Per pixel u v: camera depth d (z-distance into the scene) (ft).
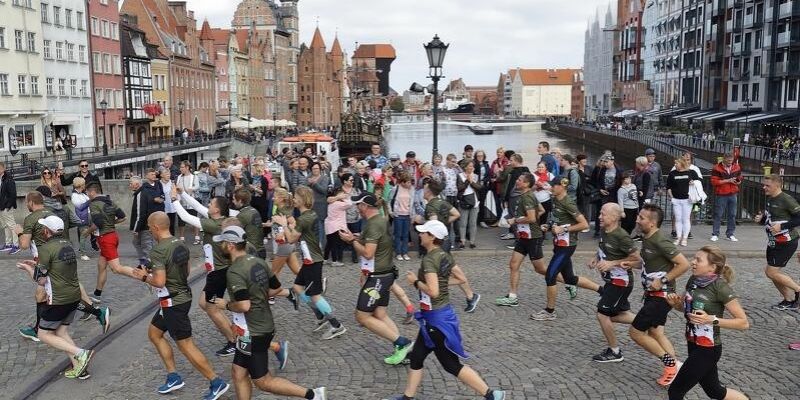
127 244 57.26
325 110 520.83
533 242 36.27
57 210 39.17
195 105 313.12
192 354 24.98
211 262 28.68
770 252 36.01
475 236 54.44
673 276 25.36
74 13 200.13
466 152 61.46
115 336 32.96
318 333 33.32
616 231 28.09
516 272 37.42
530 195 36.04
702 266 21.97
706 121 283.18
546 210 49.80
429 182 37.65
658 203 65.10
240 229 22.06
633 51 469.98
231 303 21.85
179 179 57.26
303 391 22.85
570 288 38.58
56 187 53.83
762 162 148.36
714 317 21.63
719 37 297.12
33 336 32.45
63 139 189.67
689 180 51.98
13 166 131.54
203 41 337.11
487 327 33.91
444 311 23.21
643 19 449.06
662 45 395.55
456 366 23.36
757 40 255.29
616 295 28.17
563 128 469.98
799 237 37.01
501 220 56.08
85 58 207.92
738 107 272.31
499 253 51.85
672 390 22.66
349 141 244.42
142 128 253.44
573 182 54.08
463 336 32.48
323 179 51.16
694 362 22.00
